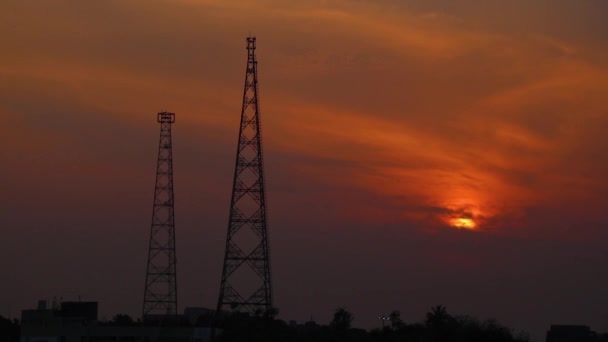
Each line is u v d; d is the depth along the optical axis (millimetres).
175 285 156125
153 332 145000
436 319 158750
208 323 153750
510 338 159625
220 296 147000
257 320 149375
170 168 155000
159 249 155250
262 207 146375
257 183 146500
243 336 145750
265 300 147000
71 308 154500
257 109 147125
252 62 147875
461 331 159000
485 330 159125
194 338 144000
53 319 145000
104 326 145500
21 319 145875
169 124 154750
